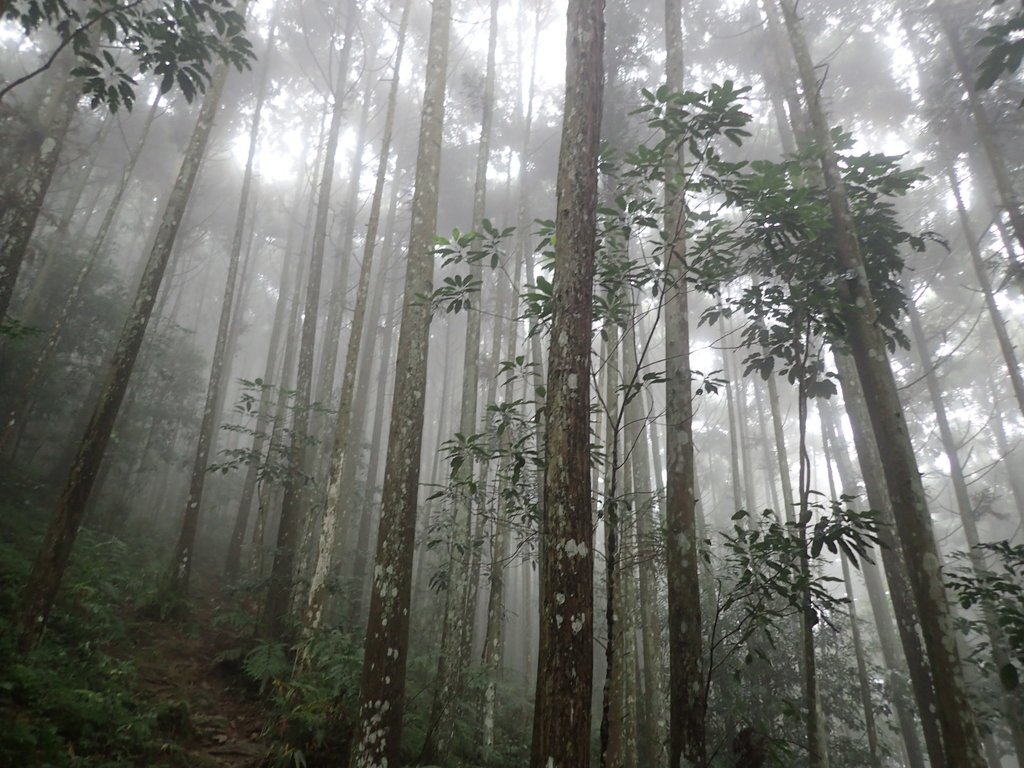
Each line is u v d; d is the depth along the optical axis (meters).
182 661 8.37
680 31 7.78
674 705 4.86
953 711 4.50
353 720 6.36
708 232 5.52
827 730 10.66
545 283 5.08
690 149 5.33
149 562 12.31
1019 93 12.31
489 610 9.29
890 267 6.94
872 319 5.83
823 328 6.50
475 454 6.46
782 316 6.52
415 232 7.25
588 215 3.79
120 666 7.00
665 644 12.22
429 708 8.77
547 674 2.91
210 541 17.64
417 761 7.00
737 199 5.37
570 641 2.93
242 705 7.51
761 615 4.83
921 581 4.91
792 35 6.94
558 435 3.30
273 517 17.52
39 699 5.31
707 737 9.95
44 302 14.70
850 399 9.12
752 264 6.86
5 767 4.35
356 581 12.28
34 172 8.71
